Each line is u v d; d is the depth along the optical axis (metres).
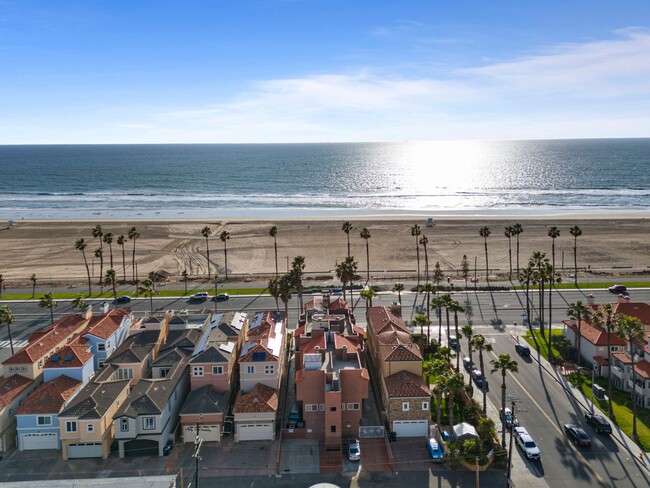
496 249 165.38
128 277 141.38
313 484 57.09
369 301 103.00
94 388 65.56
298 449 64.06
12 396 66.25
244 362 70.44
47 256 162.25
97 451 62.16
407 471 59.38
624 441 64.12
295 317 109.06
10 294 125.81
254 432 65.69
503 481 57.16
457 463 59.38
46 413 63.28
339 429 64.31
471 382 77.56
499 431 66.50
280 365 76.12
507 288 127.06
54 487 54.00
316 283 132.88
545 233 183.62
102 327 83.25
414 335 94.44
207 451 63.31
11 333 101.25
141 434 62.09
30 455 62.66
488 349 69.25
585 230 187.88
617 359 78.12
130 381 70.00
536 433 65.94
